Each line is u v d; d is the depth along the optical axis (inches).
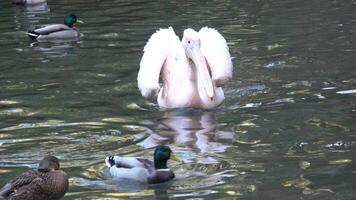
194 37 618.5
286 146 507.5
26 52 814.5
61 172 429.1
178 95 611.5
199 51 615.8
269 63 725.9
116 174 462.9
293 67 708.0
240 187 440.5
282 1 1090.7
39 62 765.3
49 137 537.0
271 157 489.1
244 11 1017.5
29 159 493.4
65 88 664.4
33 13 1067.3
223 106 610.2
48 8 1103.6
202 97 603.2
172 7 1070.4
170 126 562.9
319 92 625.9
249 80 672.4
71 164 485.4
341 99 603.8
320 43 799.7
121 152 506.6
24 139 533.6
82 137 537.6
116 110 602.9
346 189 430.9
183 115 592.1
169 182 453.4
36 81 689.0
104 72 716.7
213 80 614.2
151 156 498.9
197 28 908.6
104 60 764.6
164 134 544.1
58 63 757.9
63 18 1021.2
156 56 625.3
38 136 539.5
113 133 546.6
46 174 426.6
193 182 452.8
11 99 632.4
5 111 600.1
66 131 550.3
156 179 453.1
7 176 462.0
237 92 641.6
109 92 652.1
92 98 634.2
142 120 578.9
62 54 799.1
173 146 518.3
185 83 614.9
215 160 487.8
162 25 935.0
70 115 588.4
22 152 506.6
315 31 862.5
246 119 572.4
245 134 538.0
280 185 440.8
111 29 924.0
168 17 991.6
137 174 457.1
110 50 809.5
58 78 697.6
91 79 693.3
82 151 509.4
